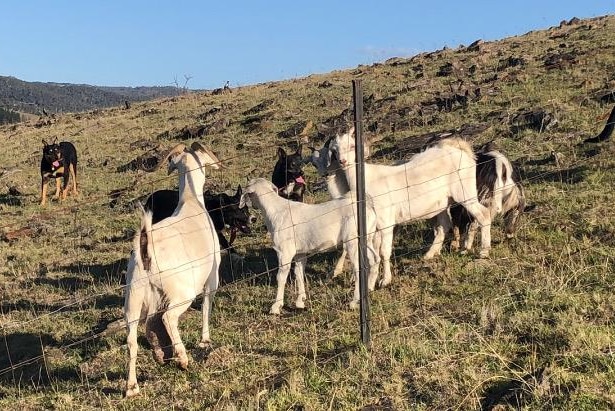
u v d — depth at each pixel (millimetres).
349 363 6172
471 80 23859
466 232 9781
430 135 17078
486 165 9555
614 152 12672
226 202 11836
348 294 8695
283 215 8602
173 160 8047
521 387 5180
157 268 6363
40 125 38156
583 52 23891
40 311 9945
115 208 17141
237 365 6820
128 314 6332
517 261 8578
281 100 27672
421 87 24438
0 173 24812
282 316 8375
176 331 6570
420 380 5652
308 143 19828
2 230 15945
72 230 15391
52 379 7410
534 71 22688
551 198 10750
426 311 7426
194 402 6148
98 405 6488
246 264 11164
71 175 19953
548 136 14969
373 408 5355
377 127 19703
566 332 5984
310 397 5684
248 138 22422
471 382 5430
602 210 9703
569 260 7926
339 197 8805
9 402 6824
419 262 9516
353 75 31438
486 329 6496
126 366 7352
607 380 5066
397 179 9133
